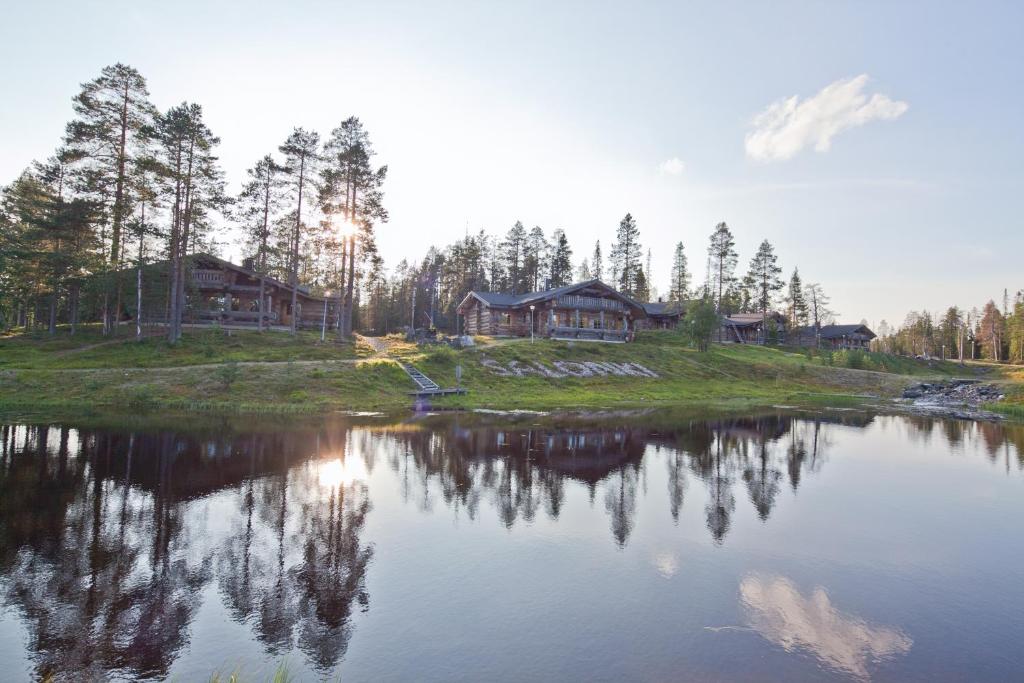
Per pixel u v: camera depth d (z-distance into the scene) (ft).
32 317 178.09
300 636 21.59
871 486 49.08
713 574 28.45
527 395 120.88
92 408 83.76
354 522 35.40
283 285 167.22
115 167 125.80
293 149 151.84
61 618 22.62
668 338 231.50
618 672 19.27
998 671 19.95
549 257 296.71
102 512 36.06
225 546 30.89
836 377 180.55
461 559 29.71
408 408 97.81
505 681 18.67
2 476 44.21
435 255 338.75
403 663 19.75
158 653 20.27
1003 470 56.75
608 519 37.32
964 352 368.48
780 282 266.16
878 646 21.66
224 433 65.92
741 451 64.54
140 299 129.49
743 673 19.39
